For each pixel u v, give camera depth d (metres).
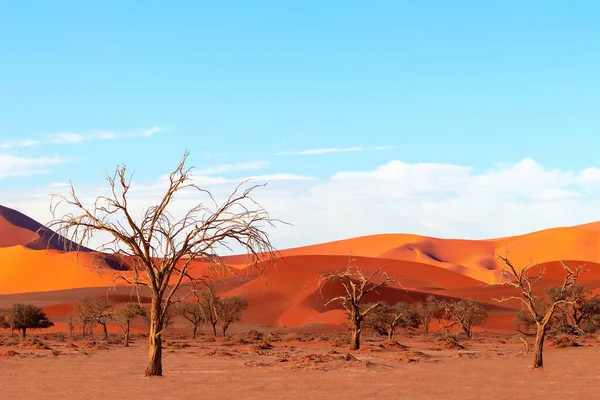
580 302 77.56
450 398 25.02
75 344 66.06
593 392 26.62
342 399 24.95
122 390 28.00
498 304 149.38
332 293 139.38
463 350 56.88
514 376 33.28
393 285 177.50
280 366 38.50
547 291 79.62
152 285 31.41
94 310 87.25
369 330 88.25
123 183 29.30
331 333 101.69
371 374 34.41
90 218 29.06
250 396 25.88
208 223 30.00
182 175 29.70
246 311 135.75
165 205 29.98
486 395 25.84
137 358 47.62
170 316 85.00
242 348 59.06
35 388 29.23
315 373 34.81
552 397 25.16
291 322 125.38
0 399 25.58
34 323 85.69
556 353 49.94
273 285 149.00
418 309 95.69
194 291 31.56
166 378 32.41
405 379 32.19
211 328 116.00
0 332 104.06
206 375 34.12
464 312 85.31
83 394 26.86
